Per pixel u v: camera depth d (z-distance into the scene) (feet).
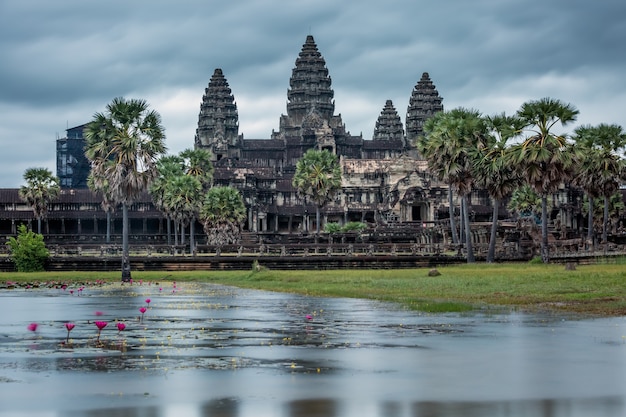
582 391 91.35
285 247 442.09
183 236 609.01
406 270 349.41
